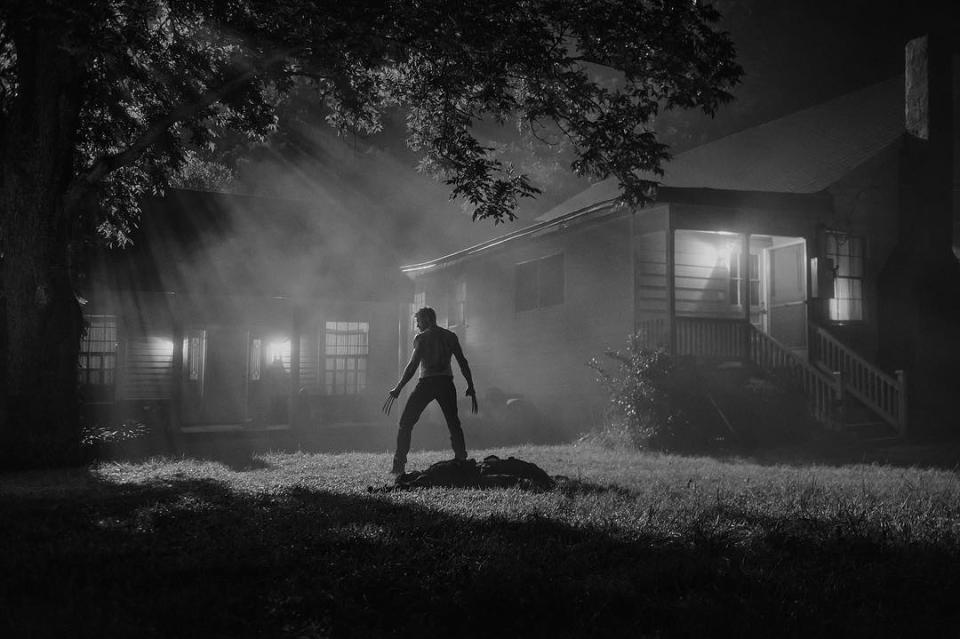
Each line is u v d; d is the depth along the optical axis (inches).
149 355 906.1
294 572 189.8
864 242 840.3
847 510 277.3
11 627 147.3
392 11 539.8
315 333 990.4
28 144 572.1
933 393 820.0
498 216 640.4
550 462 534.9
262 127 685.3
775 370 730.2
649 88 620.4
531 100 644.7
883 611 169.3
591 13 575.2
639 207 712.4
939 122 864.9
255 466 510.3
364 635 149.2
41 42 567.8
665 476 428.1
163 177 737.0
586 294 866.8
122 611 157.6
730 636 152.2
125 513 289.0
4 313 576.7
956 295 844.6
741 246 818.8
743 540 233.3
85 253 831.7
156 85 663.8
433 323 446.9
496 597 167.5
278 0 538.0
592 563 203.3
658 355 684.7
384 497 320.5
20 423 552.1
